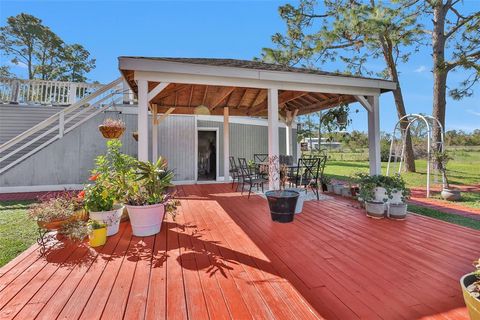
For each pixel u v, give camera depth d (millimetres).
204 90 6246
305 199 5426
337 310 1719
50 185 7168
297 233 3275
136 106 8195
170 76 4352
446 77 9211
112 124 4996
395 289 1974
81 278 2145
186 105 7656
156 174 3400
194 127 8672
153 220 3189
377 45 9922
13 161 7637
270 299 1838
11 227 3672
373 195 4129
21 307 1750
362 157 19844
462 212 4582
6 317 1646
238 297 1861
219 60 5484
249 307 1743
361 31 8734
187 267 2336
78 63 22578
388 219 3916
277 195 3791
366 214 4160
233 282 2068
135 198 3246
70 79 22375
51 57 21375
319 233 3275
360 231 3355
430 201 5562
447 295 1895
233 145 9305
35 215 2854
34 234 3359
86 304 1785
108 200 3230
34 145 7898
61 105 8680
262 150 9766
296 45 11320
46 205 3006
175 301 1814
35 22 19703
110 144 3729
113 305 1772
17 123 8094
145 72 4219
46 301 1820
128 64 4062
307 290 1957
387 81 5469
